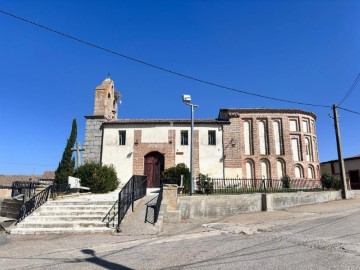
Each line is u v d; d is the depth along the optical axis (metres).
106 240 9.34
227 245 8.19
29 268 6.64
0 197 18.66
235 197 15.69
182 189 18.33
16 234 10.58
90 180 19.12
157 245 8.49
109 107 28.78
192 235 9.86
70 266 6.70
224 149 25.83
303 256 6.81
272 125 28.72
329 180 22.86
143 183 16.19
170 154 25.61
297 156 28.77
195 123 26.33
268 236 9.23
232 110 28.75
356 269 5.80
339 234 9.15
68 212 12.51
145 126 26.30
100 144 26.19
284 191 18.91
